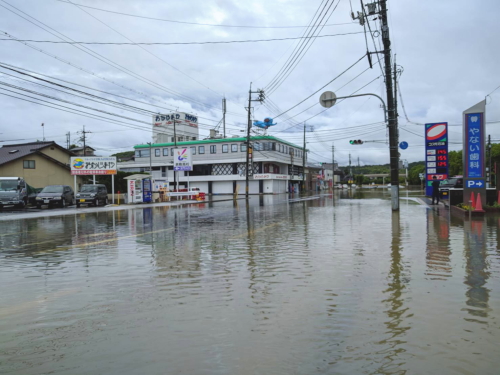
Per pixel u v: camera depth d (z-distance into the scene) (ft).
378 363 9.78
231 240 31.73
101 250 27.81
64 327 12.55
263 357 10.18
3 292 16.98
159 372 9.45
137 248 28.40
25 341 11.46
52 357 10.36
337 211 63.36
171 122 232.73
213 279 18.72
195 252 26.27
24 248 29.53
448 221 43.32
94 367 9.75
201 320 13.00
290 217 53.52
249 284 17.67
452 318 12.86
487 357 10.06
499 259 22.40
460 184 90.33
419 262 21.74
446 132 77.61
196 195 124.77
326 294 15.81
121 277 19.44
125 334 11.87
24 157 115.44
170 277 19.27
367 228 38.29
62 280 19.04
